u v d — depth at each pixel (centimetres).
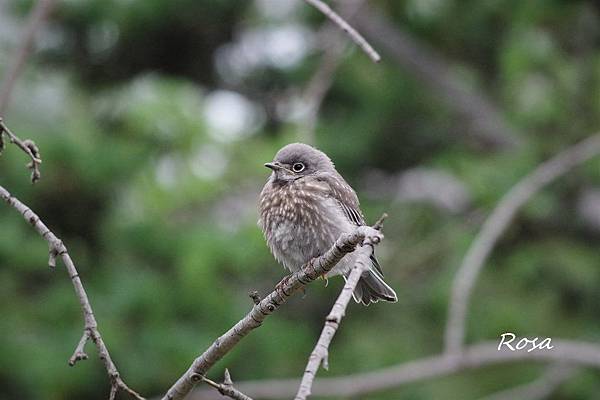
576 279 1619
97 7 1808
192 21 1889
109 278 1523
